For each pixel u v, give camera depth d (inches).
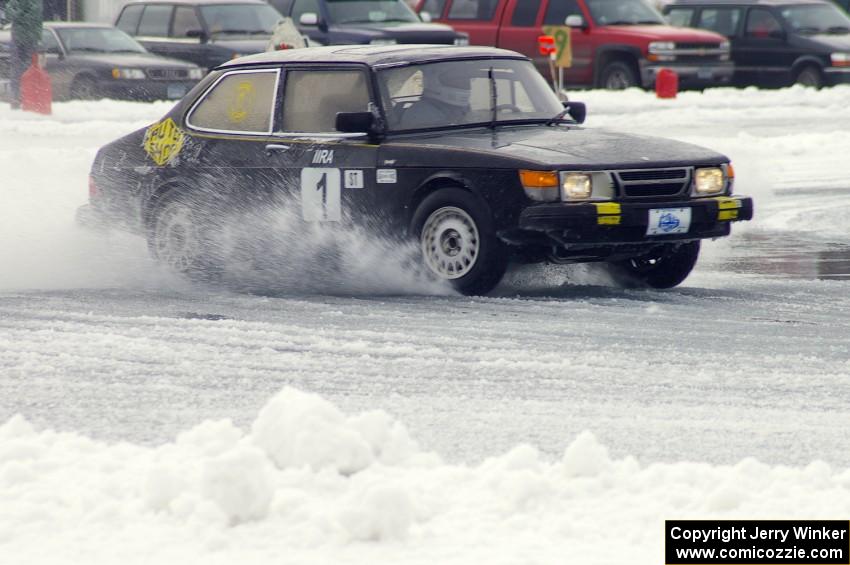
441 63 1483.8
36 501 669.9
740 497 658.2
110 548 609.9
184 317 1268.5
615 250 1360.7
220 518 631.8
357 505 625.3
